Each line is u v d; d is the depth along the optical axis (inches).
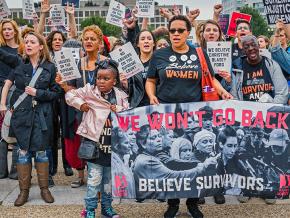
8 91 266.7
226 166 223.8
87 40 262.2
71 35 380.8
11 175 313.9
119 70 243.1
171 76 218.8
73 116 277.7
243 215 238.8
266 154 223.5
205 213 242.1
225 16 404.8
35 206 255.0
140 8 354.3
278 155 223.3
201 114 221.3
